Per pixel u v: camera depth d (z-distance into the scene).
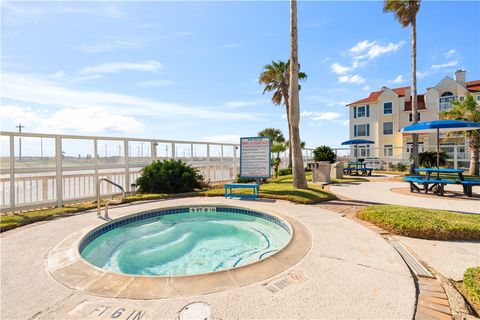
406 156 23.09
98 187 5.99
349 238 4.25
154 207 6.93
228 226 6.29
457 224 4.31
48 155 6.98
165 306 2.31
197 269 3.99
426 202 7.25
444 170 8.45
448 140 20.03
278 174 16.64
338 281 2.77
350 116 29.33
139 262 4.25
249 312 2.20
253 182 12.70
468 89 23.52
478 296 2.37
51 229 4.90
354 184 11.63
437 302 2.38
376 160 21.91
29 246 3.97
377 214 5.18
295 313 2.18
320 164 12.15
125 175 9.06
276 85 19.80
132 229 5.99
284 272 3.00
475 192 9.13
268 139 8.93
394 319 2.10
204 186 11.00
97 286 2.70
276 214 6.00
